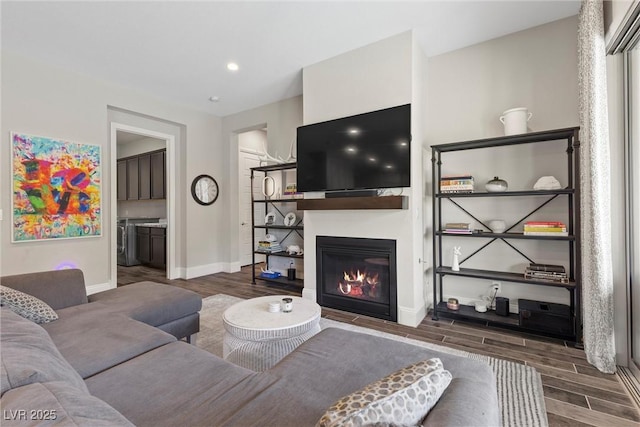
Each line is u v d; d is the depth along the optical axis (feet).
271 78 12.34
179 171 15.94
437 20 8.61
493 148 9.55
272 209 15.69
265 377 3.82
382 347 4.51
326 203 10.11
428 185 10.59
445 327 8.92
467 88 9.97
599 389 5.80
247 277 15.81
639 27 5.63
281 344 5.84
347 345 4.58
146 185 19.99
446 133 10.30
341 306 10.44
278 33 9.20
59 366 3.05
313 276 11.16
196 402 3.36
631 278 6.40
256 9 8.09
